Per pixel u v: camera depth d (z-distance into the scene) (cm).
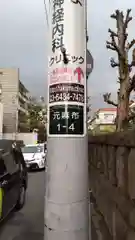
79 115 292
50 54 303
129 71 1148
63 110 290
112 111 5250
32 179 1631
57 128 289
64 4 294
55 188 283
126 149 402
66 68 291
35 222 745
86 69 308
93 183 898
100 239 523
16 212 849
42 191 1220
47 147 298
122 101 1113
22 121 8994
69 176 282
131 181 363
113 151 509
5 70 8862
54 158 287
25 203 972
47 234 286
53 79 297
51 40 303
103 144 658
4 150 757
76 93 292
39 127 8388
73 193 281
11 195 735
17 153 898
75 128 288
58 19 296
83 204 285
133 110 1822
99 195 710
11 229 687
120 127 1097
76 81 292
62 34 293
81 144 290
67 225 279
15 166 827
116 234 446
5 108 8700
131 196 359
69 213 279
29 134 6956
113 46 1188
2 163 695
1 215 636
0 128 6819
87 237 288
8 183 702
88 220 290
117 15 1199
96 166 824
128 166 382
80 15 298
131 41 1191
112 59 1223
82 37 298
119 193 437
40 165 2073
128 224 372
